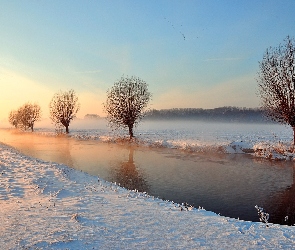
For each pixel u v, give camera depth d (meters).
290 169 21.39
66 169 18.33
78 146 38.03
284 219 11.15
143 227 7.79
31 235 6.79
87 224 7.82
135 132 63.31
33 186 13.13
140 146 37.03
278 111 28.55
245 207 12.65
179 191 15.31
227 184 16.83
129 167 22.52
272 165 23.09
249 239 7.04
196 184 16.88
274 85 27.89
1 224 7.57
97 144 40.38
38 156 28.69
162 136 47.69
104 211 9.39
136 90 43.47
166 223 8.25
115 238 6.84
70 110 61.91
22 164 19.38
